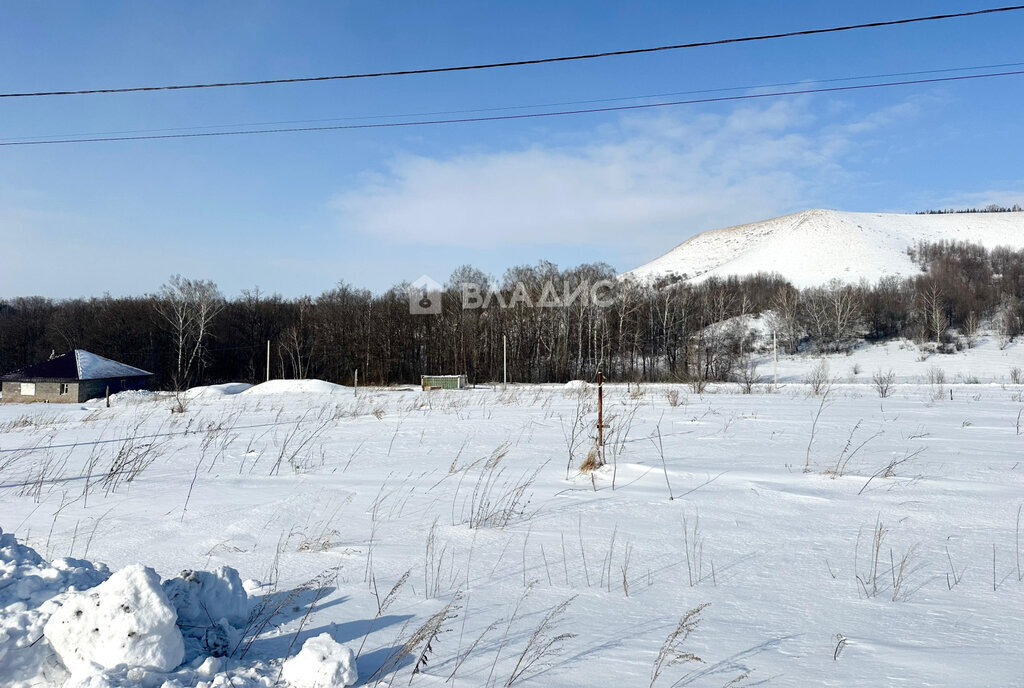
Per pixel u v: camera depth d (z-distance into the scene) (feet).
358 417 52.90
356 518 19.25
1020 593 13.03
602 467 26.30
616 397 72.13
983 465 26.35
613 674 9.36
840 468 25.64
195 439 40.42
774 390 90.84
